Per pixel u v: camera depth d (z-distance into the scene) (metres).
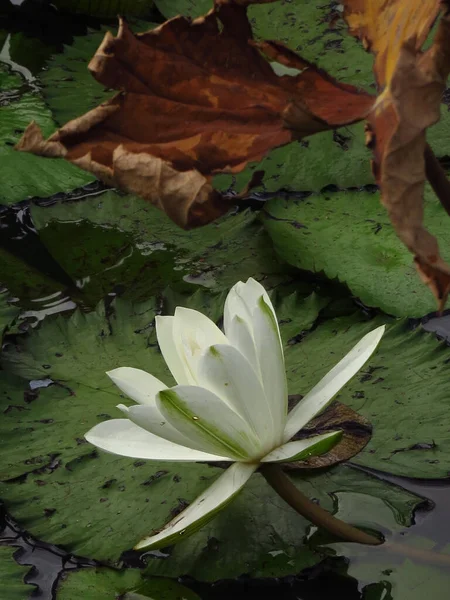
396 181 1.18
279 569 1.38
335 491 1.42
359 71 1.87
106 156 1.23
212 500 1.35
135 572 1.39
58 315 1.59
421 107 1.18
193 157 1.24
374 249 1.61
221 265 1.63
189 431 1.35
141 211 1.71
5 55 2.08
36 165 1.74
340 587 1.37
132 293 1.61
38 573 1.40
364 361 1.37
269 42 1.24
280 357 1.36
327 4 2.14
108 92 1.91
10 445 1.47
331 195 1.68
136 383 1.38
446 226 1.61
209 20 1.24
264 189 1.70
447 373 1.48
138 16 2.26
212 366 1.33
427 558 1.38
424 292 1.56
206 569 1.39
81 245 1.67
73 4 2.23
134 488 1.43
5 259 1.66
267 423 1.35
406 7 1.21
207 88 1.24
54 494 1.44
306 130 1.21
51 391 1.51
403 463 1.43
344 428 1.44
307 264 1.60
